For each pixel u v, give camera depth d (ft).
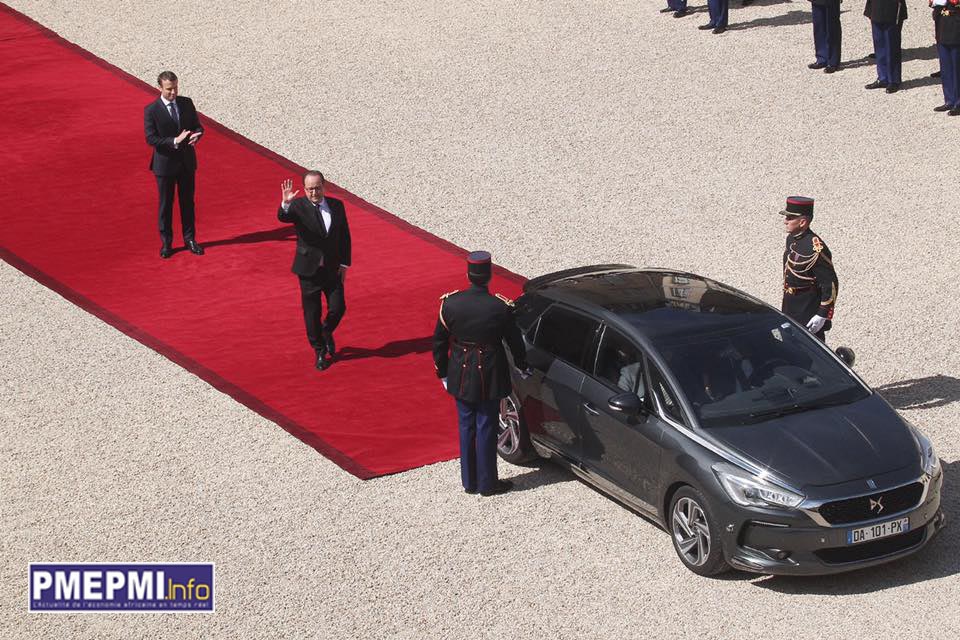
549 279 38.11
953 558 31.40
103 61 70.28
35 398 40.63
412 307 46.93
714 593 30.27
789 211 37.29
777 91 65.36
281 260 50.98
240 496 35.14
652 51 70.79
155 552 32.53
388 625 29.40
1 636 29.35
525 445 36.40
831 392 32.35
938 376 41.04
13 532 33.55
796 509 29.09
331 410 39.88
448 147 60.39
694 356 32.42
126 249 51.67
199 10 78.33
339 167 58.75
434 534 33.17
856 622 28.94
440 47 72.23
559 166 58.18
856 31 73.31
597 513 34.06
